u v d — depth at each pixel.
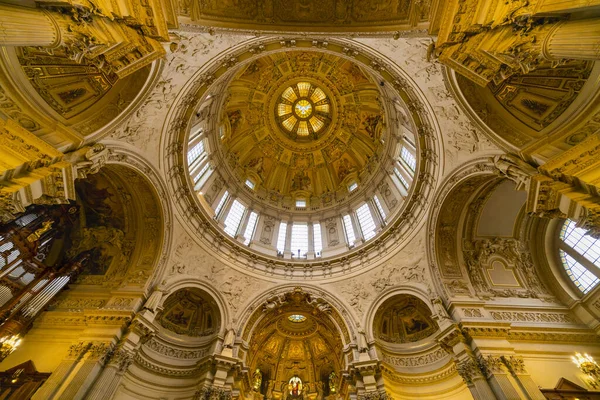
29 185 8.35
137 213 17.39
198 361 16.28
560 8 5.87
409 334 18.48
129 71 8.16
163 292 16.33
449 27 7.21
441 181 16.61
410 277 18.19
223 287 19.02
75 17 6.24
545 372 12.81
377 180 25.30
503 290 16.25
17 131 8.43
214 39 14.01
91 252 17.47
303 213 27.36
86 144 11.14
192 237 18.67
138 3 6.79
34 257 15.24
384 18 8.89
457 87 13.23
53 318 14.44
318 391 21.05
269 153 30.73
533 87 11.45
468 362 13.20
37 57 9.69
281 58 27.38
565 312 15.09
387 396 14.78
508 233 17.92
